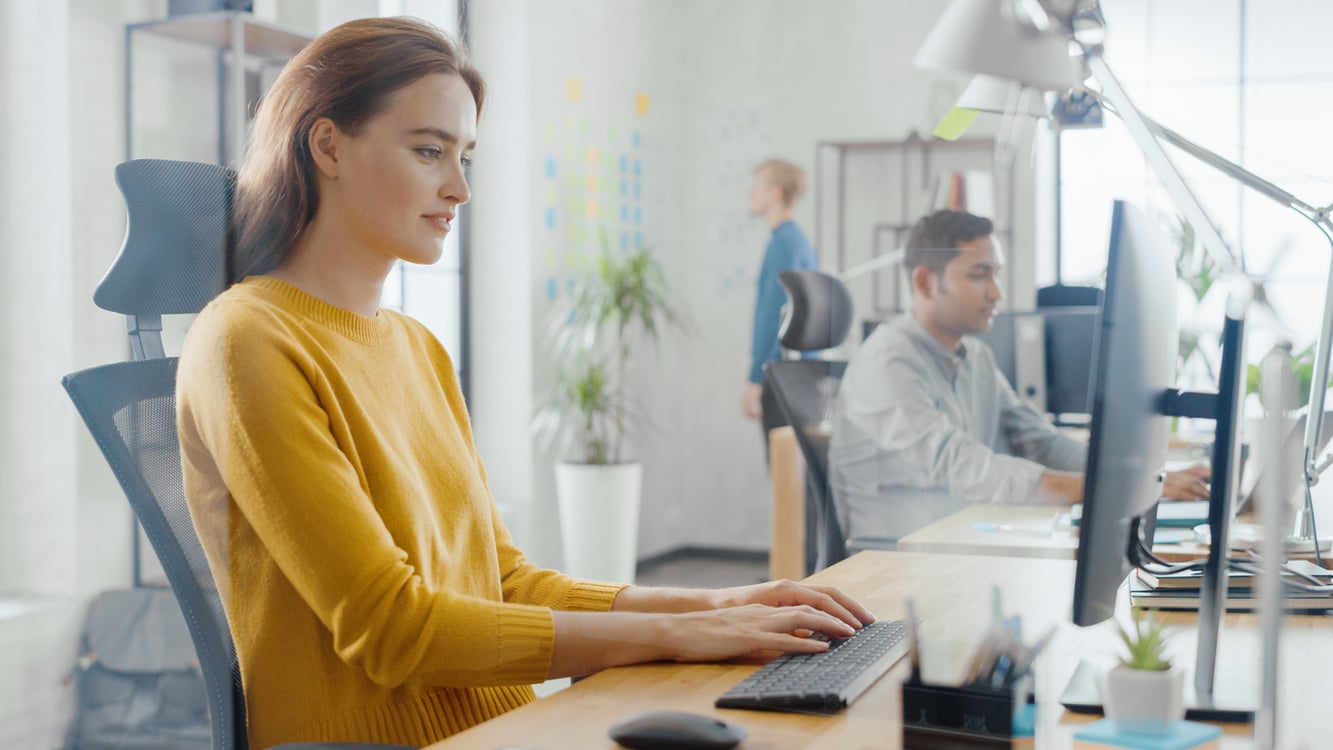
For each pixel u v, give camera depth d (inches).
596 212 192.5
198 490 41.6
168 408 42.6
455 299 177.3
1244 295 35.6
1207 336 56.3
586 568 173.3
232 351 40.1
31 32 48.5
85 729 44.6
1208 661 36.9
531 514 176.7
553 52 181.8
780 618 42.6
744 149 213.2
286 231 44.9
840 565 52.3
